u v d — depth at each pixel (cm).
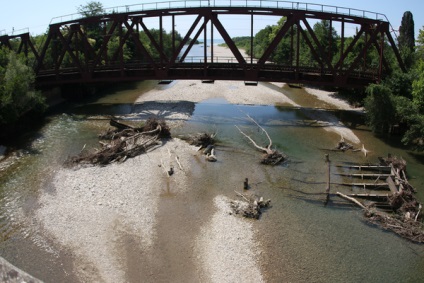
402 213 2580
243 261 2092
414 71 4409
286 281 1961
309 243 2270
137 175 3109
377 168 3259
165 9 4950
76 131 4294
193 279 1958
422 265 2111
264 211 2616
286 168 3347
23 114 4269
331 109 5397
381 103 4072
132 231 2336
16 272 415
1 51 4669
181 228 2383
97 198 2712
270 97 6103
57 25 5219
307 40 4919
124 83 7262
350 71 4962
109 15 5097
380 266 2092
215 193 2858
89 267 2017
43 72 5469
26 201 2675
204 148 3784
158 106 5434
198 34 5034
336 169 3331
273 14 4812
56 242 2214
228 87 6800
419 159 3575
